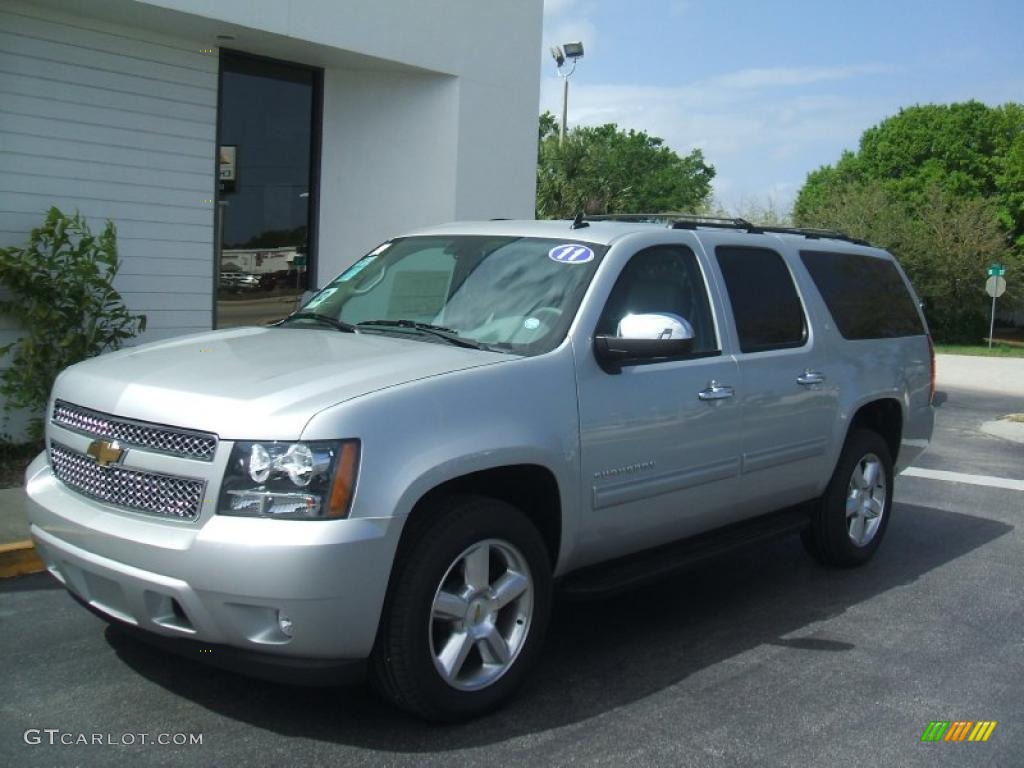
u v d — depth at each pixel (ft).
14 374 25.46
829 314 19.69
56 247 25.81
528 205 39.99
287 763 11.63
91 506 12.39
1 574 18.19
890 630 17.43
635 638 16.53
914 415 22.31
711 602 18.69
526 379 13.39
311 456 11.18
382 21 33.22
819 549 20.59
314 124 35.06
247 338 15.17
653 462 15.14
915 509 27.43
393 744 12.21
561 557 14.11
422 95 36.27
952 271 136.98
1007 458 37.29
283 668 11.32
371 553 11.30
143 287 30.12
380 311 16.35
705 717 13.51
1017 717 13.94
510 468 13.17
